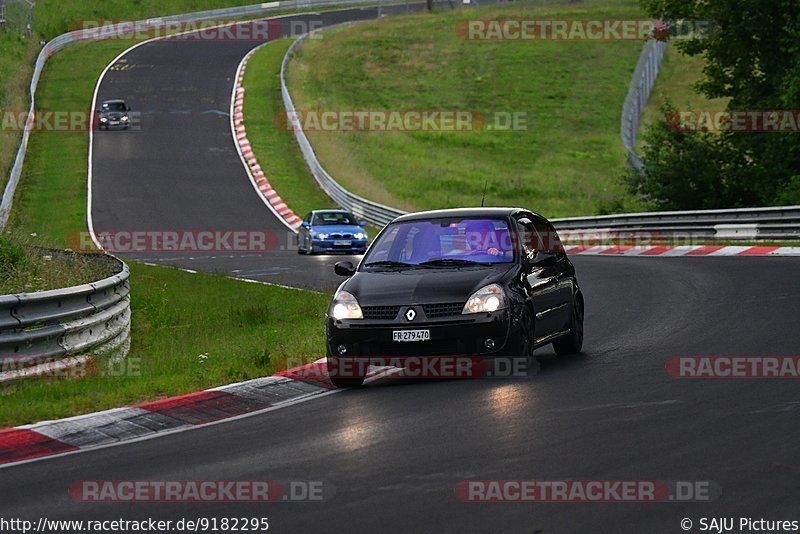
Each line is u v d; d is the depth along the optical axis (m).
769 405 31.72
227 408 36.03
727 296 61.75
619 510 21.75
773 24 140.62
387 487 24.11
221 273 100.00
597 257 105.12
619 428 29.31
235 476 25.92
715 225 109.06
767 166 138.88
